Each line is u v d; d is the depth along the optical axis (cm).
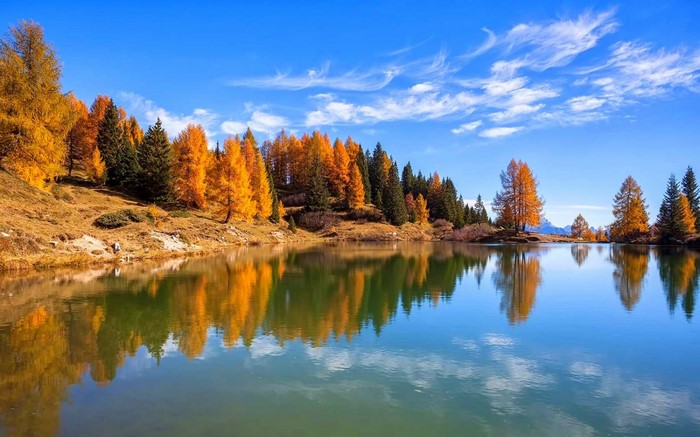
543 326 1025
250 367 717
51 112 2484
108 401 573
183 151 4778
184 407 557
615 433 507
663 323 1062
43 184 2828
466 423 526
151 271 1953
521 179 5672
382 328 993
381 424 519
